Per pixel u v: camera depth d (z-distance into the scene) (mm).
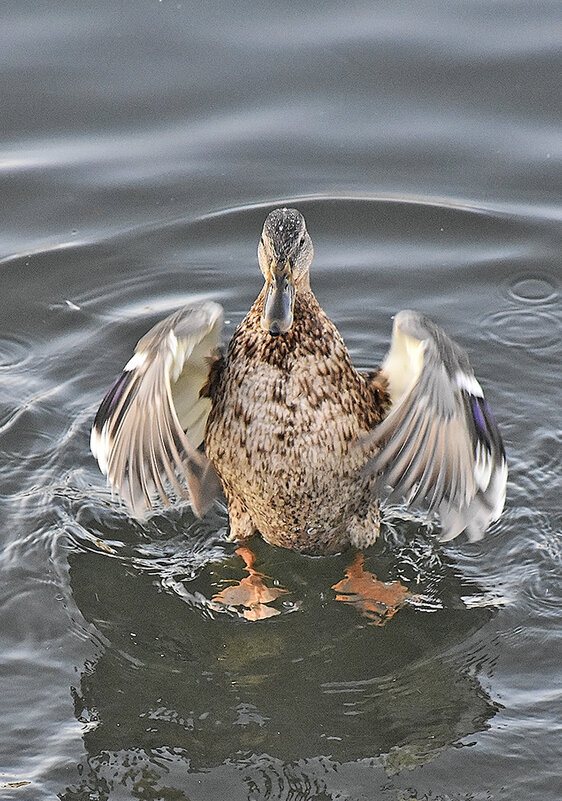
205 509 10586
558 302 13359
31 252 13992
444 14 16922
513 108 15594
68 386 12375
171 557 10711
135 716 9039
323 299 13477
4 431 11789
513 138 15234
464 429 8602
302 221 9594
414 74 16062
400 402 8383
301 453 9594
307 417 9508
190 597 10250
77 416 12016
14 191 14680
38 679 9352
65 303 13414
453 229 14258
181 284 13695
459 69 16094
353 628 9938
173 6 17062
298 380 9461
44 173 14883
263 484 9852
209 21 16906
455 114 15570
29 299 13461
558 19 16750
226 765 8609
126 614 10039
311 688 9328
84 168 14945
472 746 8688
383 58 16297
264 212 14430
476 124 15422
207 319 9023
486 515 9391
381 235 14242
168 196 14680
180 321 9016
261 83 16000
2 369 12547
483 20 16797
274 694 9273
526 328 13047
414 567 10578
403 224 14328
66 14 16969
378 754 8672
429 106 15672
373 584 10383
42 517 10930
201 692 9281
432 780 8438
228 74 16109
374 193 14648
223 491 10812
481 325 13094
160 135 15375
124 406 9203
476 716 8961
